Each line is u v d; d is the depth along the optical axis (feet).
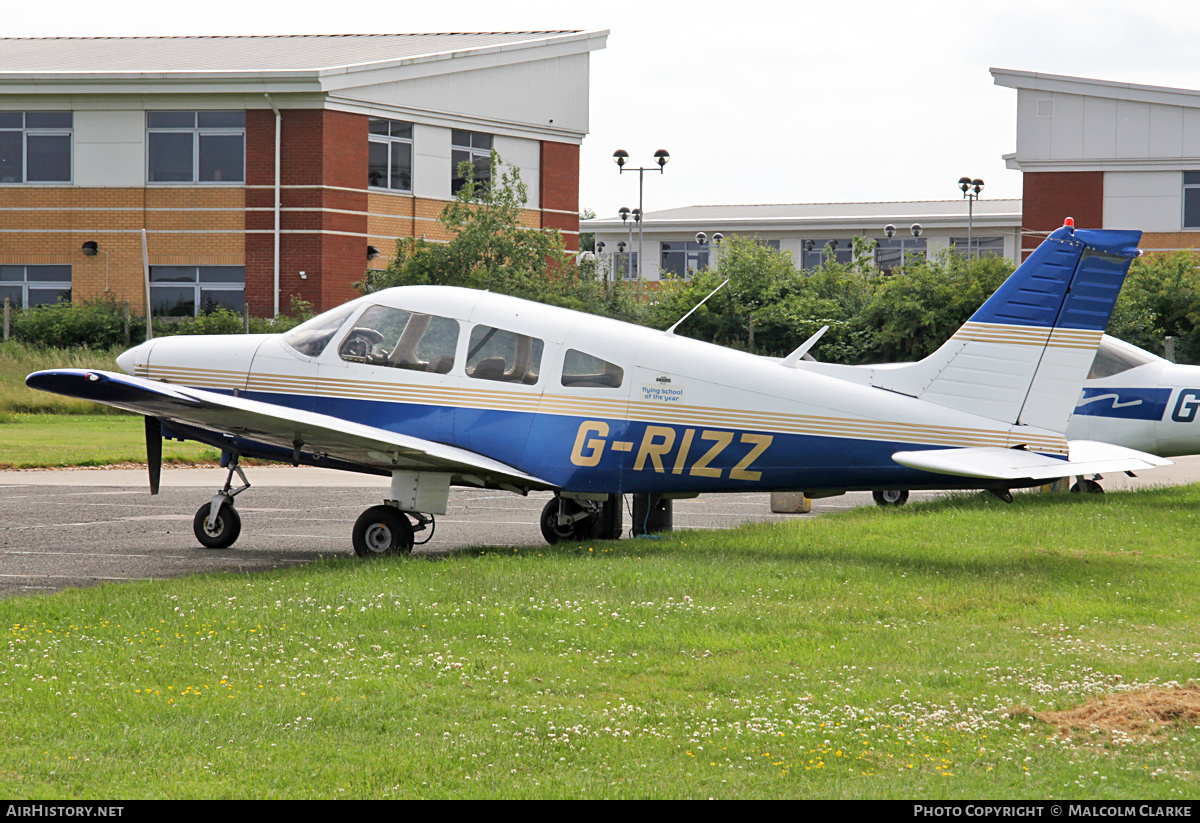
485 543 115.14
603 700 57.41
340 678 60.49
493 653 65.62
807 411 100.37
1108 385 146.82
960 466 93.56
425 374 104.99
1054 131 382.63
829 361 298.56
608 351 102.78
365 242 335.06
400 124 342.85
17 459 190.49
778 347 307.99
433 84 346.33
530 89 370.12
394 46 383.24
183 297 337.93
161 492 157.38
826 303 305.32
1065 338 98.68
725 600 79.25
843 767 48.88
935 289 281.95
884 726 53.72
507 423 103.40
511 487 109.09
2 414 262.06
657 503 116.78
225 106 328.49
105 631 68.80
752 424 100.94
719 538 110.22
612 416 102.53
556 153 379.35
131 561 101.04
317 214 325.42
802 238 571.28
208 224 333.42
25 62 365.20
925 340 284.20
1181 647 67.97
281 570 90.48
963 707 56.44
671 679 60.85
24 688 57.47
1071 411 98.58
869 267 340.59
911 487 100.37
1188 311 285.23
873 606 77.92
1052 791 45.85
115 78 329.11
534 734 52.24
